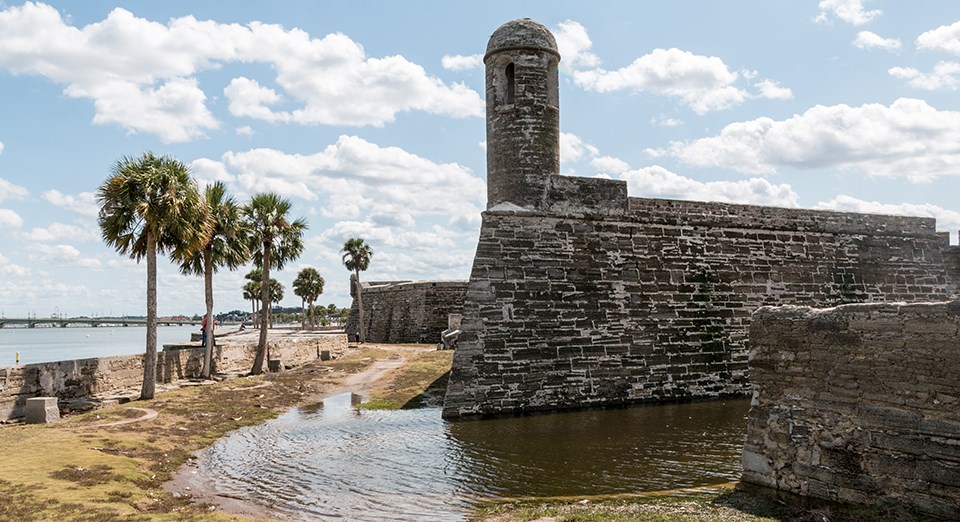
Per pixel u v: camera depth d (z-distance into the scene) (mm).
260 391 23516
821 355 9992
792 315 10531
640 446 14203
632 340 19859
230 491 11305
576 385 18891
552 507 10102
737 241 22266
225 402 20734
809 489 9867
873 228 24641
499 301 18719
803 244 23328
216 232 27547
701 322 20922
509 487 11375
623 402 19266
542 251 19531
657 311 20438
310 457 13852
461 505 10430
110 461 12328
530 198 20797
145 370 20547
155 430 15867
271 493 11156
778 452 10430
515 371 18422
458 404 17859
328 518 9812
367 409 20266
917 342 8750
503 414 18062
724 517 9078
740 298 21703
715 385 20516
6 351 75500
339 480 11984
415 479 11984
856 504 9180
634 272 20469
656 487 11164
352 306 61375
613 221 20641
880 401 9102
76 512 8789
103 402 19672
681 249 21328
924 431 8539
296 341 36031
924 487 8453
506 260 19062
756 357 11031
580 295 19594
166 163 21297
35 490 9773
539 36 21391
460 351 18125
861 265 24016
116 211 20453
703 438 14922
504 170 21094
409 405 20688
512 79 22562
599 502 10312
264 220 30688
